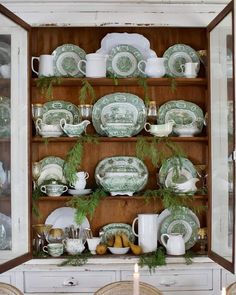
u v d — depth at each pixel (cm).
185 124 305
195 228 305
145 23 290
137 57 304
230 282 288
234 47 240
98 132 303
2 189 262
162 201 300
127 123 290
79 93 309
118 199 300
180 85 309
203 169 304
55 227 305
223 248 266
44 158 304
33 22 288
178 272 287
